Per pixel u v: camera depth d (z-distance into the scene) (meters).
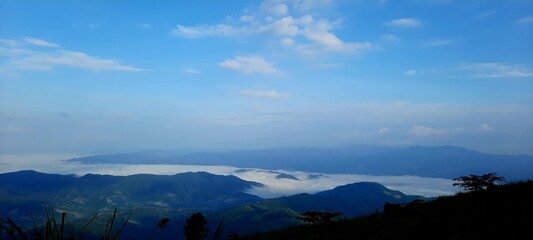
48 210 3.94
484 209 21.78
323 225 28.48
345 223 27.81
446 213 23.36
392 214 27.61
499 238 15.84
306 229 28.78
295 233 27.98
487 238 16.12
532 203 20.98
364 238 21.31
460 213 22.38
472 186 27.38
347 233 23.84
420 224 21.67
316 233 26.19
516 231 16.36
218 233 4.24
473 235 16.97
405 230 20.98
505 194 24.62
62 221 3.81
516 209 20.17
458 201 26.19
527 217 18.19
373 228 23.70
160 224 7.26
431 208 26.08
